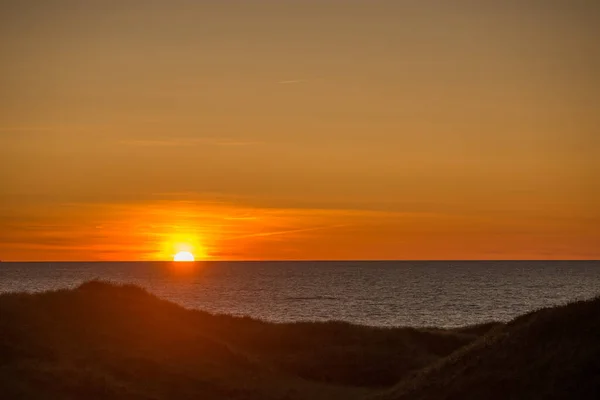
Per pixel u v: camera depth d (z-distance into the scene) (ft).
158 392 182.50
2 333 196.54
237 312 604.49
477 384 150.00
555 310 161.48
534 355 150.41
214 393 188.24
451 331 279.90
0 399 161.89
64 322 215.72
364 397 192.65
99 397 171.63
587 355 141.28
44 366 183.62
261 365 219.20
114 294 247.50
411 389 165.27
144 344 214.48
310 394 199.62
